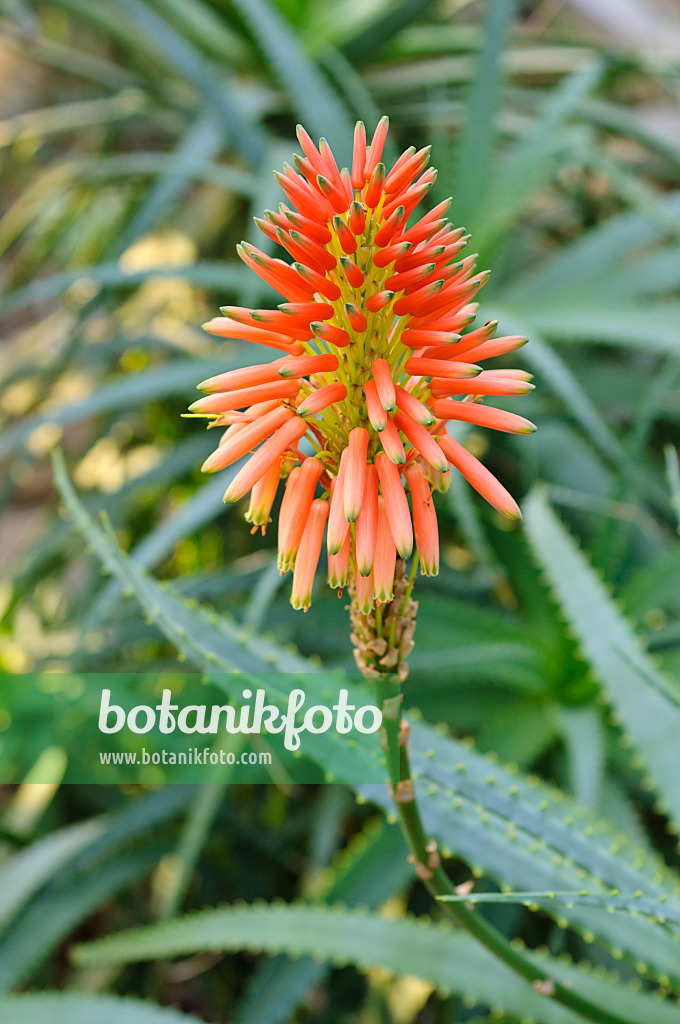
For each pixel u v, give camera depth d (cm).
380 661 57
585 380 131
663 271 127
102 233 178
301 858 124
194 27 148
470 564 124
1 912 93
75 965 126
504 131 146
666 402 125
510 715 103
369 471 55
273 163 121
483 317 110
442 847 65
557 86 171
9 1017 76
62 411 117
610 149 186
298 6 144
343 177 56
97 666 110
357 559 54
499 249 131
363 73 156
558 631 104
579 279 133
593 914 65
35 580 144
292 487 55
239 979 121
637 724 71
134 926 125
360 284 54
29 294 125
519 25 202
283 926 73
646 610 106
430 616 105
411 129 154
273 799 135
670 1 182
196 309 166
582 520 124
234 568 107
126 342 145
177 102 158
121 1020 75
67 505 66
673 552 105
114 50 194
